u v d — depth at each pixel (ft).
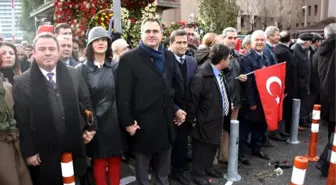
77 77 9.42
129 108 10.32
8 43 12.09
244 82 14.43
